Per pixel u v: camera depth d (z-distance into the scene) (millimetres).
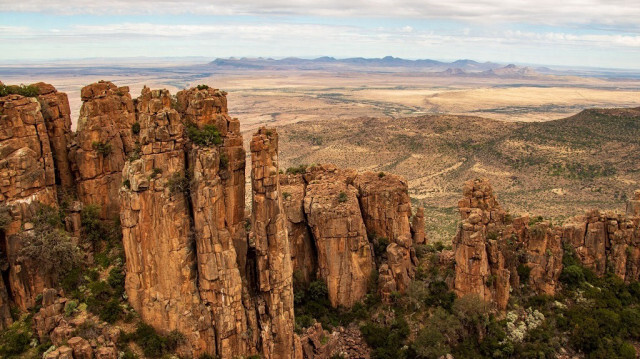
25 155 48625
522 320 63781
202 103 49656
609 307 66812
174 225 47312
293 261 69688
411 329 62812
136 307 49406
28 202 48844
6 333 45750
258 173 51125
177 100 51938
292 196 70062
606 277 70750
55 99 54031
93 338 45750
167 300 48531
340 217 67062
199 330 48531
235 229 51688
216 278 48719
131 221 47781
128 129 57906
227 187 50281
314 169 78875
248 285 53625
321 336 61281
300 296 68062
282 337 53031
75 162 54938
